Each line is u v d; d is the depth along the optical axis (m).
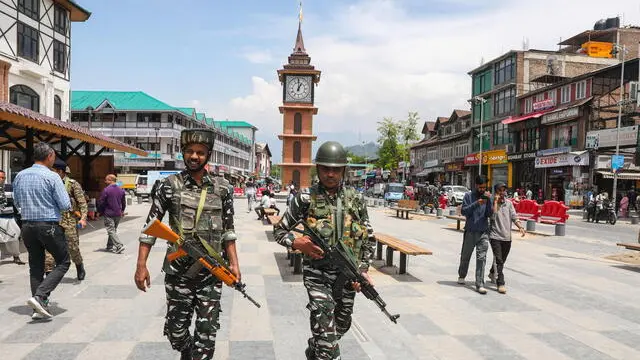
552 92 36.12
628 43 43.22
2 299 5.56
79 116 56.03
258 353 4.03
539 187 36.94
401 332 4.73
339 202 3.16
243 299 5.91
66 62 29.81
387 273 7.97
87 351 3.97
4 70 23.59
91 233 12.73
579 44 47.16
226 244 3.19
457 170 51.41
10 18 24.33
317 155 3.15
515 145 40.59
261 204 18.11
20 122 9.63
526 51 41.09
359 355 4.05
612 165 26.36
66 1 28.88
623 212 26.52
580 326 5.12
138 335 4.40
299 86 38.03
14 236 7.51
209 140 3.09
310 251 3.00
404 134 62.25
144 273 3.01
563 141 34.19
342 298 3.21
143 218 17.75
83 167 18.80
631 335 4.83
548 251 11.44
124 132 55.16
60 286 6.37
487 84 46.62
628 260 10.22
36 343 4.15
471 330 4.88
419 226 17.44
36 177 4.81
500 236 6.73
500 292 6.65
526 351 4.29
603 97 31.98
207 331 3.05
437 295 6.44
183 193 3.07
